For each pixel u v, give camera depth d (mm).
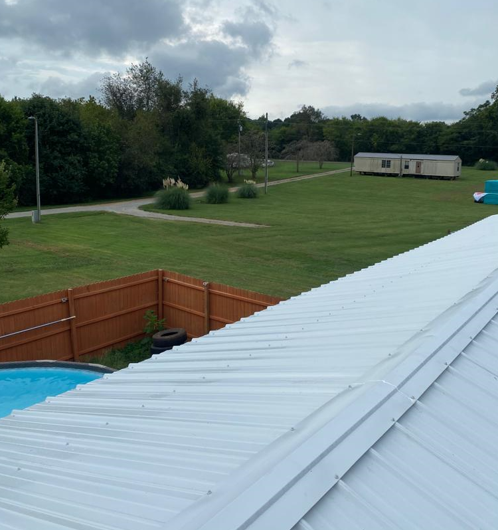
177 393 4266
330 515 2100
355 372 3729
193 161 61062
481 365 3646
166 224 33344
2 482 2967
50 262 21812
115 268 20906
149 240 27625
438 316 4676
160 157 58594
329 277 20188
